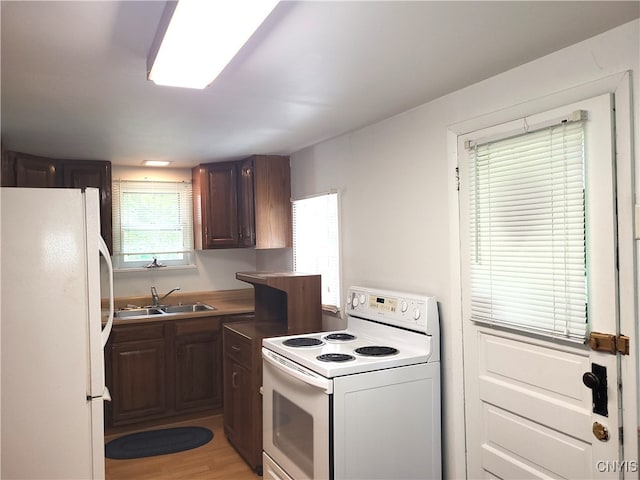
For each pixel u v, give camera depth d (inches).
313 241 145.7
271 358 99.8
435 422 93.1
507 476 80.5
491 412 84.0
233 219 163.6
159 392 148.6
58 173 150.3
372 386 85.7
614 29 64.5
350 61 74.2
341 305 129.1
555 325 71.2
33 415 76.4
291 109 100.8
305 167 148.3
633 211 62.6
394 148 108.4
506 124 79.7
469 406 88.4
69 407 78.4
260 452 117.6
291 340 108.3
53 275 77.5
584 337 67.1
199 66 67.9
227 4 51.3
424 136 99.3
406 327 98.6
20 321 75.6
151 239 174.7
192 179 180.2
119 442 136.8
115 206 169.2
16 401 75.4
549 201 72.6
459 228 90.0
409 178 103.9
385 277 112.1
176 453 129.8
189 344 153.3
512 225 79.0
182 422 152.3
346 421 83.0
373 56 72.2
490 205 83.3
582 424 68.4
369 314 110.0
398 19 60.1
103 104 93.9
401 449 88.8
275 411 102.0
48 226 77.2
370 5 56.2
